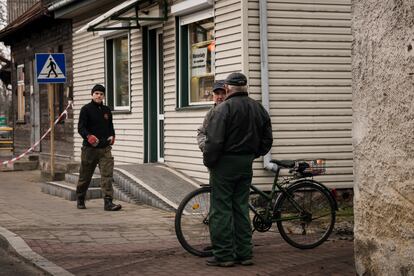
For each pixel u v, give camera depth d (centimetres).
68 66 2397
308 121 1441
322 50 1445
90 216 1397
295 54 1430
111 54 2102
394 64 733
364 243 788
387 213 746
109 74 2103
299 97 1434
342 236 1175
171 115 1725
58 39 2497
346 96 1462
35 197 1738
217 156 937
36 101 2791
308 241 1080
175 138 1708
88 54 2233
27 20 2572
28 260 1017
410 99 709
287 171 1420
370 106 774
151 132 1872
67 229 1244
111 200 1477
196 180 1612
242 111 943
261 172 1417
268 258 1007
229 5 1453
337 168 1462
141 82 1891
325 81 1450
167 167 1727
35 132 2803
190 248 1019
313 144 1445
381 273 757
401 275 725
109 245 1105
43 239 1152
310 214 1083
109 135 1490
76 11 2200
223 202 949
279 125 1422
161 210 1459
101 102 1488
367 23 777
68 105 2383
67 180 1861
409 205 712
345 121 1465
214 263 960
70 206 1554
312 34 1439
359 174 796
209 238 1023
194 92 1658
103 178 1478
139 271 934
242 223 962
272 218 1057
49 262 988
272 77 1417
